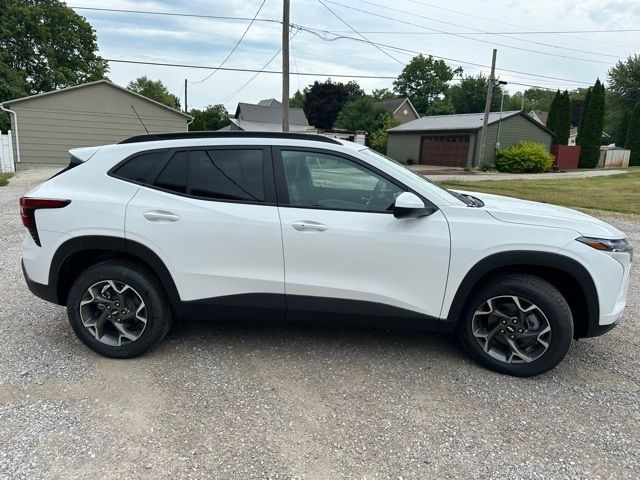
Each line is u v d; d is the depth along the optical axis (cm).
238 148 335
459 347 373
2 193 1210
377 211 322
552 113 3500
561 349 316
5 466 232
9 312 429
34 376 318
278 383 315
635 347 384
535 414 287
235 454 246
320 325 409
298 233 319
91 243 332
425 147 3384
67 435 257
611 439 265
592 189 1655
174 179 334
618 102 5688
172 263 329
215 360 345
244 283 329
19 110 2184
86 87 2272
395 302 324
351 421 276
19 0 3494
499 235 312
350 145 343
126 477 227
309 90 6825
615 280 312
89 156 346
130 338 341
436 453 250
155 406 286
